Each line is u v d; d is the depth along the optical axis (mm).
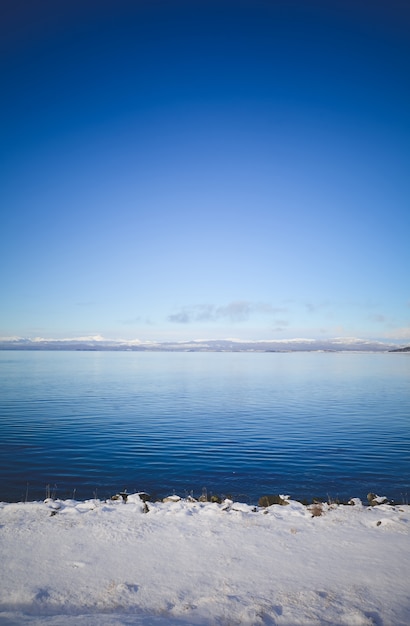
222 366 118250
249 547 7898
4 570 6969
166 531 8727
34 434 25750
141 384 61281
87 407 37719
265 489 15836
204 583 6527
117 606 5848
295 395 48875
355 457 20594
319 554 7586
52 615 5609
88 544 8039
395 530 8789
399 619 5555
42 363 128875
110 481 16766
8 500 14523
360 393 51469
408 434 26391
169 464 19234
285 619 5531
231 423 29922
